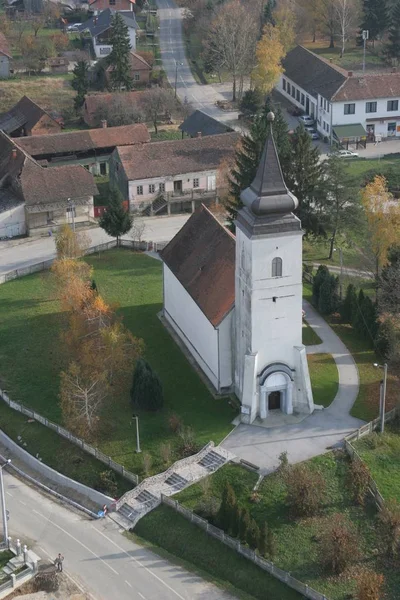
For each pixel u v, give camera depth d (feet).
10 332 380.37
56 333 377.30
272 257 297.53
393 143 589.73
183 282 353.31
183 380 341.41
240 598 253.03
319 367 346.33
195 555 267.59
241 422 315.58
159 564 266.16
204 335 338.95
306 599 247.91
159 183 498.69
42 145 542.57
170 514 279.69
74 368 318.86
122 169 495.82
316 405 322.75
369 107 584.81
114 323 350.84
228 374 329.72
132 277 425.69
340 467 291.79
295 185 426.92
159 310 393.70
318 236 440.04
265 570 257.55
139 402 322.55
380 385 310.04
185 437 304.71
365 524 270.87
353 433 304.09
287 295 304.30
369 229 395.34
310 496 272.31
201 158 505.66
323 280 386.73
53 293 403.13
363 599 237.66
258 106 619.67
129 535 277.64
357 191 428.15
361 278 419.95
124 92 637.71
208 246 352.49
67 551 272.10
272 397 319.68
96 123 612.29
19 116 597.93
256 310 303.48
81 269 386.32
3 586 256.52
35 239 475.31
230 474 291.38
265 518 273.95
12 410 334.85
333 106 579.48
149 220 494.59
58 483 302.25
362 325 362.74
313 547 263.70
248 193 295.48
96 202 515.50
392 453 298.56
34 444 317.63
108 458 299.79
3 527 277.23
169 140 552.82
